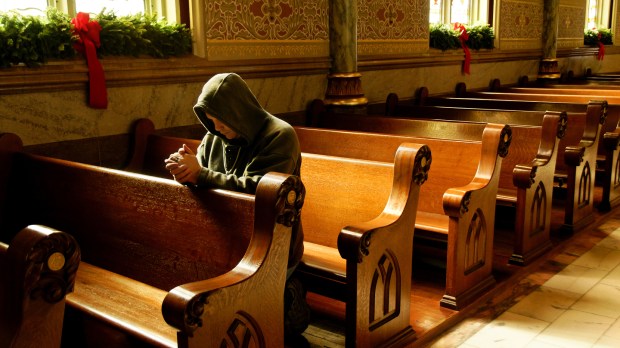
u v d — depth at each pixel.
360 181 3.24
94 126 4.16
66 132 4.01
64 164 3.23
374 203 3.18
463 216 3.43
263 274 2.20
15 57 3.65
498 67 8.85
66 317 2.58
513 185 4.52
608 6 12.85
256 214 2.21
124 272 2.91
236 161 2.65
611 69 13.01
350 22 5.87
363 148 4.20
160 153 4.29
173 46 4.59
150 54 4.46
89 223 3.10
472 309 3.54
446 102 6.70
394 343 3.01
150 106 4.51
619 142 5.46
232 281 2.10
